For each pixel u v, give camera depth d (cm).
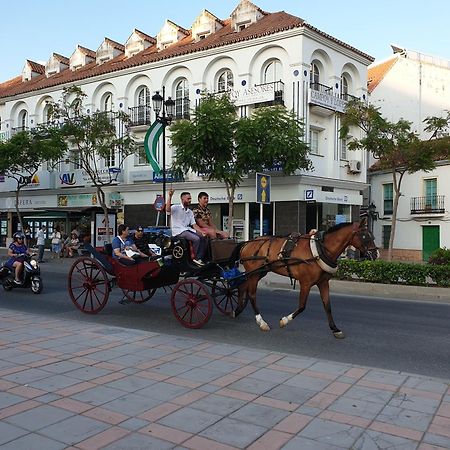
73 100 3056
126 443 396
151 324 927
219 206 2714
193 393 512
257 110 2152
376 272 1472
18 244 1397
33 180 3434
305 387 536
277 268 854
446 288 1348
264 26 2581
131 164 3020
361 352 737
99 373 579
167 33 3133
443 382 564
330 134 2603
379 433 420
